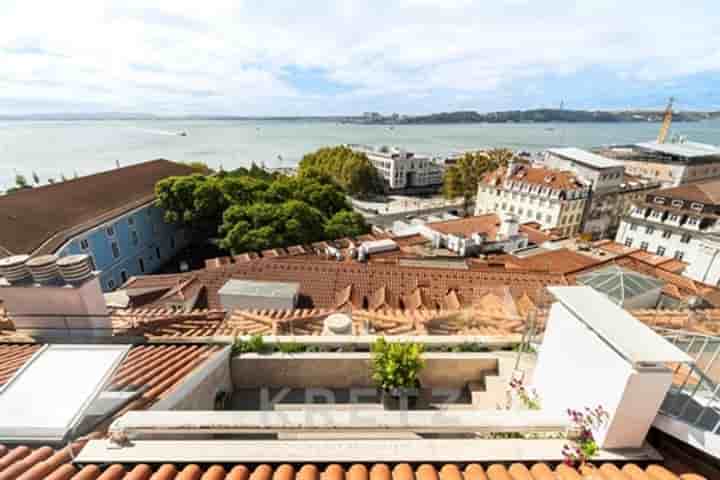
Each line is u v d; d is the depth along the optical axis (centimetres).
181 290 1528
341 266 1573
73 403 347
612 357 316
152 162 5212
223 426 353
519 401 455
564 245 3216
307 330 756
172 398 412
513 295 1346
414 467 331
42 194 3316
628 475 309
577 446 337
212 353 548
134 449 334
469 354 547
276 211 3356
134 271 3684
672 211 3881
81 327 604
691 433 311
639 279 959
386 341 543
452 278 1471
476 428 360
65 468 316
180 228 4444
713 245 2281
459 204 8088
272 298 1367
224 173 5022
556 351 398
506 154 7438
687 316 738
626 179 6275
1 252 2372
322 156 8769
